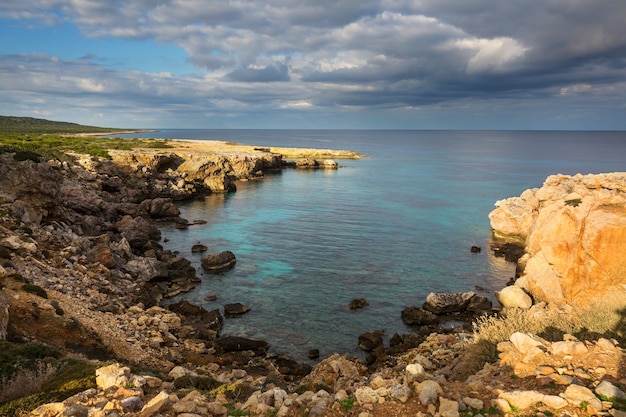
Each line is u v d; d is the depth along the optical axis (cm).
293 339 2881
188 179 9025
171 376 1542
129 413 996
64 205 5084
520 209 5488
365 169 14150
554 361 1153
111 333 2212
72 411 966
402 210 7369
